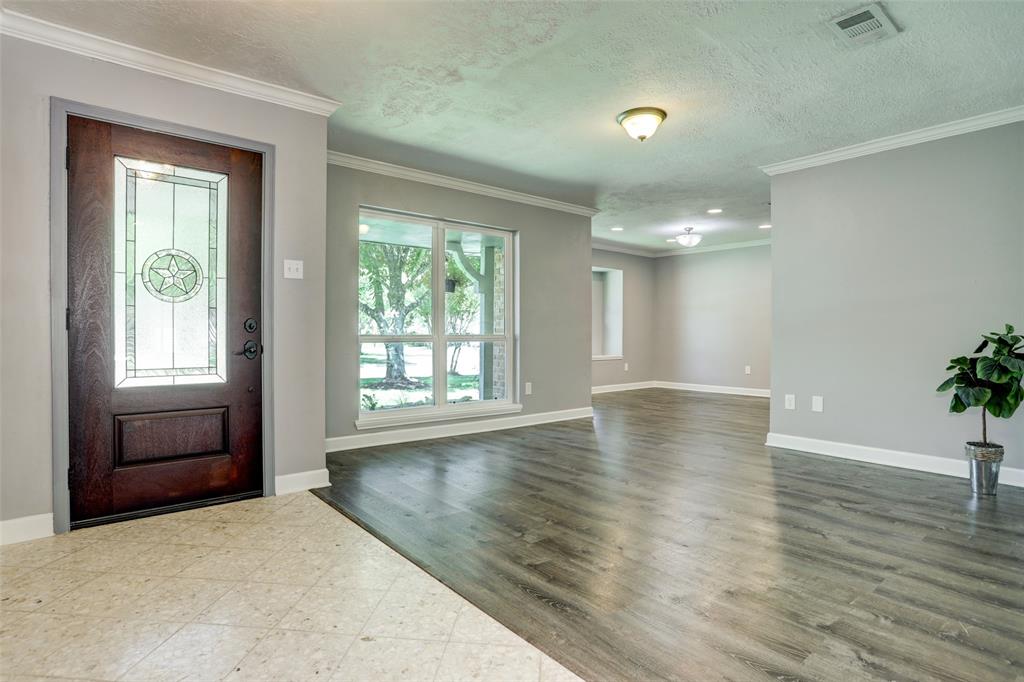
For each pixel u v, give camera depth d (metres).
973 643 1.70
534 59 2.85
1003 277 3.51
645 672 1.55
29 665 1.58
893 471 3.80
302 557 2.34
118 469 2.77
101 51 2.67
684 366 9.34
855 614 1.87
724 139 4.00
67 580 2.12
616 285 9.20
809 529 2.68
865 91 3.20
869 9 2.38
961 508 3.00
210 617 1.85
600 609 1.91
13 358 2.48
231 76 3.01
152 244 2.86
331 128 3.83
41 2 2.35
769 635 1.74
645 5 2.37
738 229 7.47
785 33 2.58
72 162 2.63
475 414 5.33
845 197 4.21
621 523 2.76
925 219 3.82
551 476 3.66
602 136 3.97
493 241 5.63
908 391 3.90
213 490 3.04
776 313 4.61
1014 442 3.47
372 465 3.96
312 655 1.64
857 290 4.15
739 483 3.49
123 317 2.79
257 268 3.17
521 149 4.25
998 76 2.99
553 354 6.02
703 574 2.18
